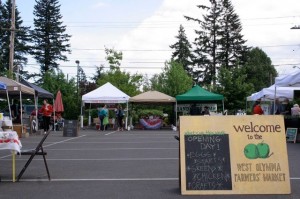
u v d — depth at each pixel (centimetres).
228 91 4834
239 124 768
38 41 6519
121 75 5119
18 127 2184
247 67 6353
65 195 743
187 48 7681
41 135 2470
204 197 721
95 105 4394
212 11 6625
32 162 1198
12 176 944
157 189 795
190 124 770
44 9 6519
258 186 742
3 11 6244
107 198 718
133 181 881
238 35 6612
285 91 2541
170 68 5566
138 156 1338
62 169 1058
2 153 1466
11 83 2205
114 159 1262
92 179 906
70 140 2052
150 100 3309
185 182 744
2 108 3056
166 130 3173
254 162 751
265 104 3052
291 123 2053
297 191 765
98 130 3172
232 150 756
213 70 6588
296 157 1292
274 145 758
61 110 3175
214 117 770
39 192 770
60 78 4988
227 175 745
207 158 753
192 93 3244
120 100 3262
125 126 3275
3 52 6103
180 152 758
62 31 6600
